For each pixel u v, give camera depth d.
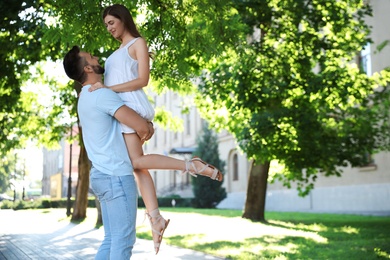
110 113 3.94
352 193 30.02
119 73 4.12
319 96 18.14
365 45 18.69
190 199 49.31
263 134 18.12
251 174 22.58
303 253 10.53
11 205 53.78
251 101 17.73
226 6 9.52
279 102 18.19
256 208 22.34
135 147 4.01
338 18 18.02
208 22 9.09
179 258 9.99
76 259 10.48
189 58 9.81
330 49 18.42
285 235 14.92
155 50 8.69
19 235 16.94
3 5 10.69
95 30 8.28
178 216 27.05
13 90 15.69
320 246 11.97
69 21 8.23
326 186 32.53
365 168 28.98
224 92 18.38
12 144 27.48
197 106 22.20
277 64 17.67
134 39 4.16
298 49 18.27
